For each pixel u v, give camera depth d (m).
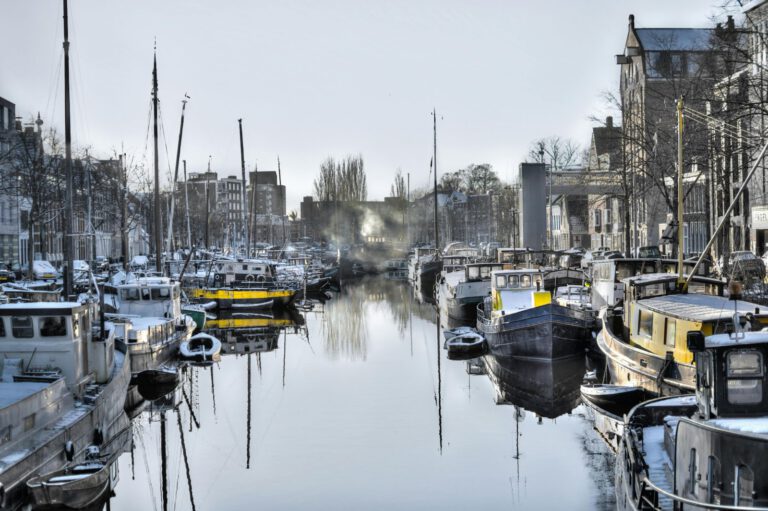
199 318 59.81
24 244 94.44
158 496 24.69
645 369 29.03
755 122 45.81
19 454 21.78
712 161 49.53
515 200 130.25
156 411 36.12
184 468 27.42
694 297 30.97
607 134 90.56
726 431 13.53
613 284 44.12
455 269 79.12
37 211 65.69
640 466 16.66
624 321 34.03
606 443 28.80
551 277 63.62
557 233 134.12
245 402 37.41
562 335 42.03
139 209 99.69
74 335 27.88
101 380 29.78
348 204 161.88
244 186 89.25
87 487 22.20
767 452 13.14
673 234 55.69
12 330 27.52
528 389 37.75
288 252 127.25
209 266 77.19
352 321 69.19
